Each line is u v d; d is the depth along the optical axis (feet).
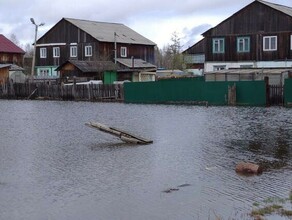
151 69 186.60
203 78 139.33
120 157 47.03
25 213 29.68
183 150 50.47
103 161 45.16
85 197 32.91
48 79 155.12
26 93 141.79
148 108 102.22
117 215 29.07
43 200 32.37
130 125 72.02
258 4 144.66
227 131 64.08
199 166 42.39
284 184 35.45
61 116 87.04
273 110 92.48
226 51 150.71
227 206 30.32
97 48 188.75
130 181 37.17
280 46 141.59
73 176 39.11
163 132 64.18
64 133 64.75
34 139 59.52
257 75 118.21
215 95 108.68
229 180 37.06
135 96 121.08
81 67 160.25
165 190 34.42
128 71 174.81
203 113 88.89
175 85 114.32
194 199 32.07
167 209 30.04
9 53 218.38
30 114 91.76
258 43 145.18
